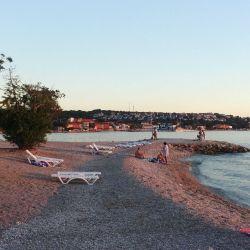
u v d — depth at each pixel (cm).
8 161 3300
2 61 3566
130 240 1442
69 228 1579
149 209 1902
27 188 2314
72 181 2620
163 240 1445
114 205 1980
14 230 1538
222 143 8300
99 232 1534
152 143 7056
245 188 3578
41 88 4134
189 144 7588
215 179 4162
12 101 3994
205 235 1511
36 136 4119
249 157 7106
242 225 1677
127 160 3916
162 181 2942
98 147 5234
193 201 2194
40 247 1358
